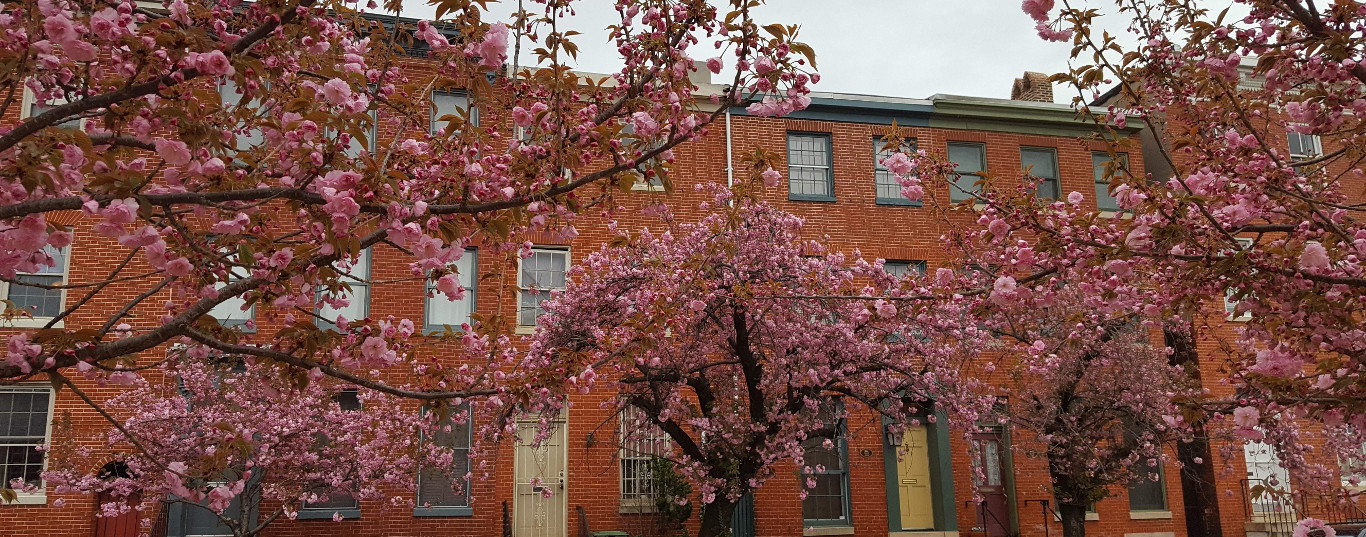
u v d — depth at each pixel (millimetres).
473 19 6824
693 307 11000
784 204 19156
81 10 5602
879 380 14570
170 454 12734
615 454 16406
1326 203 6961
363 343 6117
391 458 14305
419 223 5766
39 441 14906
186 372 13211
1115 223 8359
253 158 5531
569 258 17547
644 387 14227
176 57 5027
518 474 16516
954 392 15031
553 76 6574
